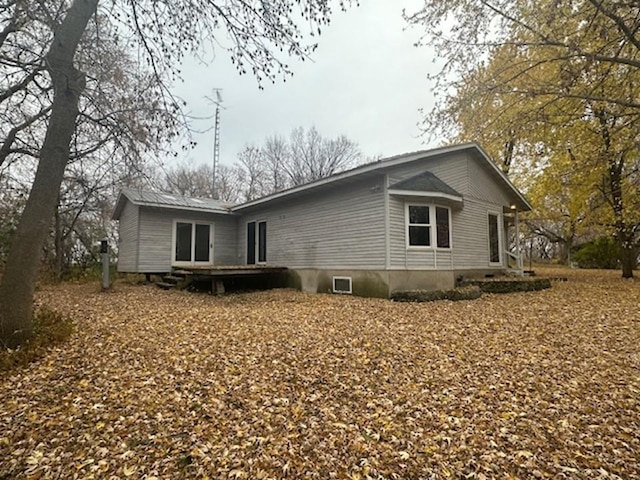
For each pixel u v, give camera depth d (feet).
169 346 15.79
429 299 27.73
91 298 30.99
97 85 18.04
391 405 10.60
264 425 9.49
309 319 21.13
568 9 24.76
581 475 7.36
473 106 33.22
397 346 15.80
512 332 18.07
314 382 12.19
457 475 7.45
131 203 45.68
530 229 71.92
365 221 31.89
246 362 13.91
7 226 44.65
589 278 45.57
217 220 49.34
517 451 8.25
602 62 26.86
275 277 41.98
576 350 15.24
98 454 8.18
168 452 8.27
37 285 40.88
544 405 10.46
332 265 34.88
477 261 38.60
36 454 8.18
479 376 12.67
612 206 41.70
